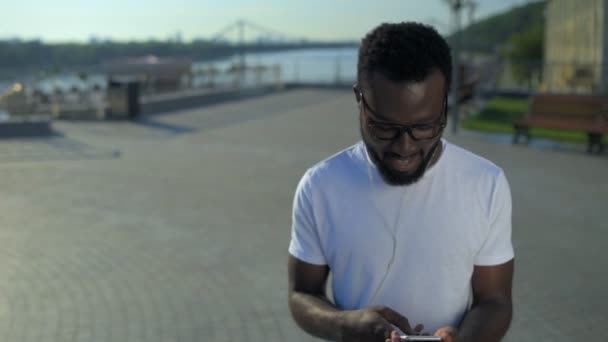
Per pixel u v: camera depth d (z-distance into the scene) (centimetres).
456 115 1402
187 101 2022
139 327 444
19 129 1279
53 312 467
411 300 177
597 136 1162
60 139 1265
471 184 174
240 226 686
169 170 979
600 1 2608
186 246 620
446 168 174
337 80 3034
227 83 2550
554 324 458
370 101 156
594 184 898
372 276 178
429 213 173
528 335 441
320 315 174
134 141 1263
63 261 575
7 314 462
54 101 1819
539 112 1259
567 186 885
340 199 178
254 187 868
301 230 187
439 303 177
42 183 878
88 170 972
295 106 2062
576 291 517
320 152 1159
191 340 427
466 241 174
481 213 174
